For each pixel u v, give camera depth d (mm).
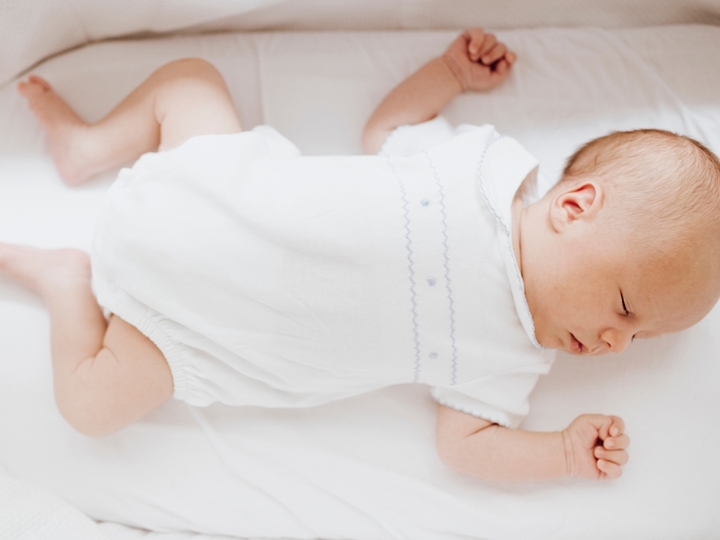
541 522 1101
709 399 1139
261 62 1268
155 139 1181
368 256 970
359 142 1265
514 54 1260
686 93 1276
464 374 1048
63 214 1193
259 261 985
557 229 978
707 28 1322
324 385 1080
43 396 1113
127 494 1109
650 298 946
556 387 1155
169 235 996
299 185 1000
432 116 1216
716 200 940
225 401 1095
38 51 1219
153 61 1256
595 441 1078
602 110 1265
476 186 994
